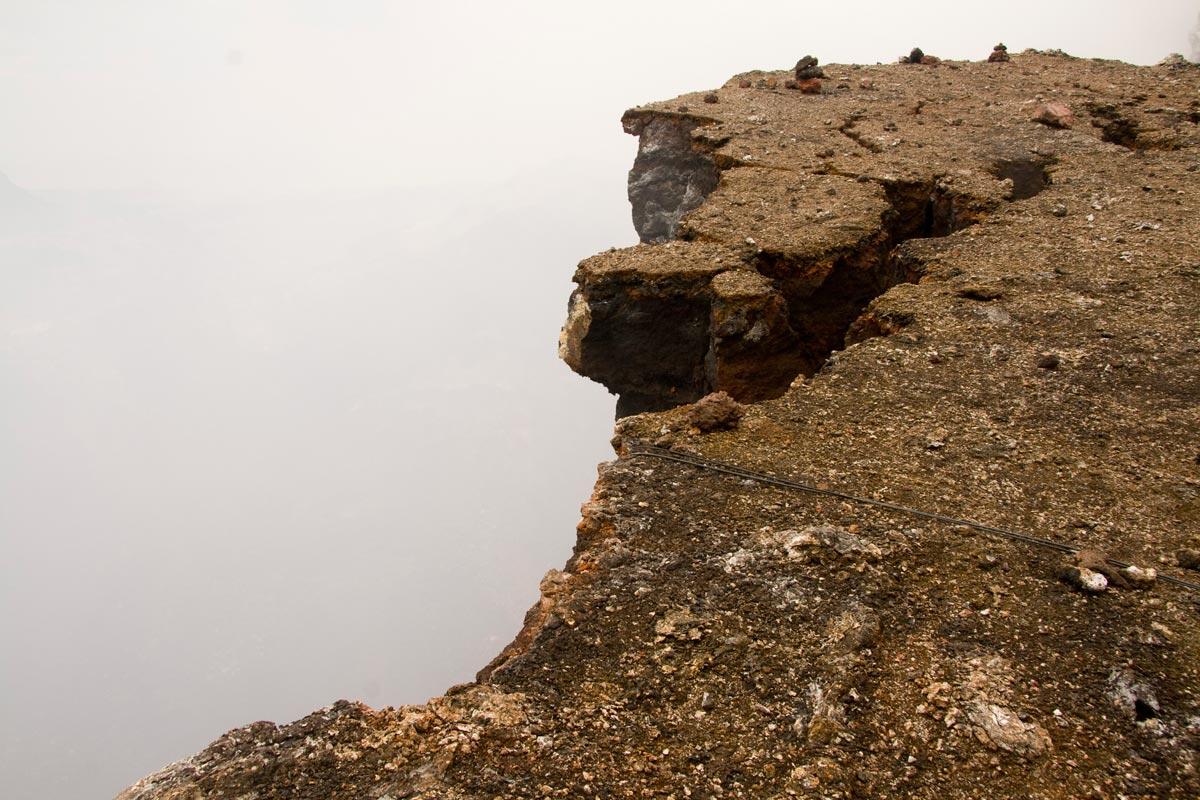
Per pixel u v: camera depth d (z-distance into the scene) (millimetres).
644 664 4031
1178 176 11180
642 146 16141
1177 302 7789
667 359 9531
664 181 15672
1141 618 4184
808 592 4391
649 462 5770
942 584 4480
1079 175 11539
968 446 5809
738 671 3945
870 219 10039
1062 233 9648
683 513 5168
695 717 3721
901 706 3736
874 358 7156
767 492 5344
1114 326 7430
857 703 3742
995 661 3941
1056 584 4461
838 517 5051
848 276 9641
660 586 4527
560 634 4262
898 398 6516
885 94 16375
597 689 3910
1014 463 5590
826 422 6219
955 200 11000
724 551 4766
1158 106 14430
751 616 4262
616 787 3369
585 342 9641
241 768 3494
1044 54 20234
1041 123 13984
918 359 7090
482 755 3529
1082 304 7859
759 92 16969
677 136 15406
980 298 8195
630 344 9547
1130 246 9102
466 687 4094
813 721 3633
